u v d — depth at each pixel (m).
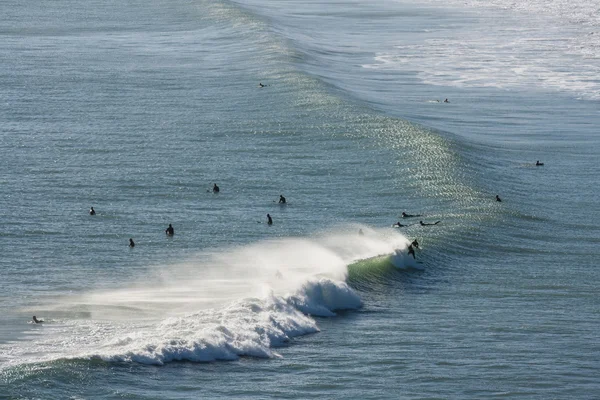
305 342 159.62
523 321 171.62
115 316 167.25
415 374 148.00
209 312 167.25
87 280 189.00
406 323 169.88
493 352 157.00
